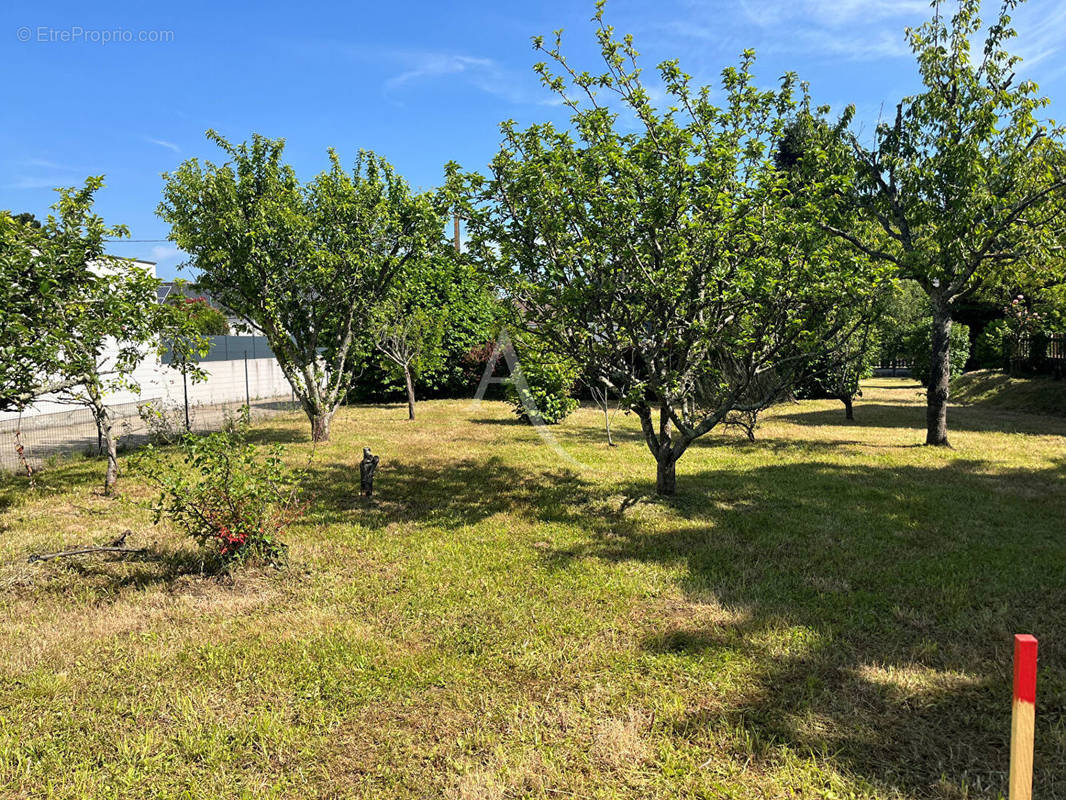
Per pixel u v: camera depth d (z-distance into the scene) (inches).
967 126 465.1
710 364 367.2
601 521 309.1
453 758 132.9
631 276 309.0
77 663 170.4
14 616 199.8
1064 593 214.1
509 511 329.4
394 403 961.5
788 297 291.0
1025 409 764.6
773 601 210.5
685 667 168.2
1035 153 479.5
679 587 223.0
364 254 524.4
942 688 157.5
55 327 278.8
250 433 605.3
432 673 165.2
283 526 254.8
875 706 150.7
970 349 1166.3
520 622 195.3
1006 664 168.9
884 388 1171.3
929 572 235.8
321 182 537.3
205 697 153.6
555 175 291.3
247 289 516.7
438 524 305.4
